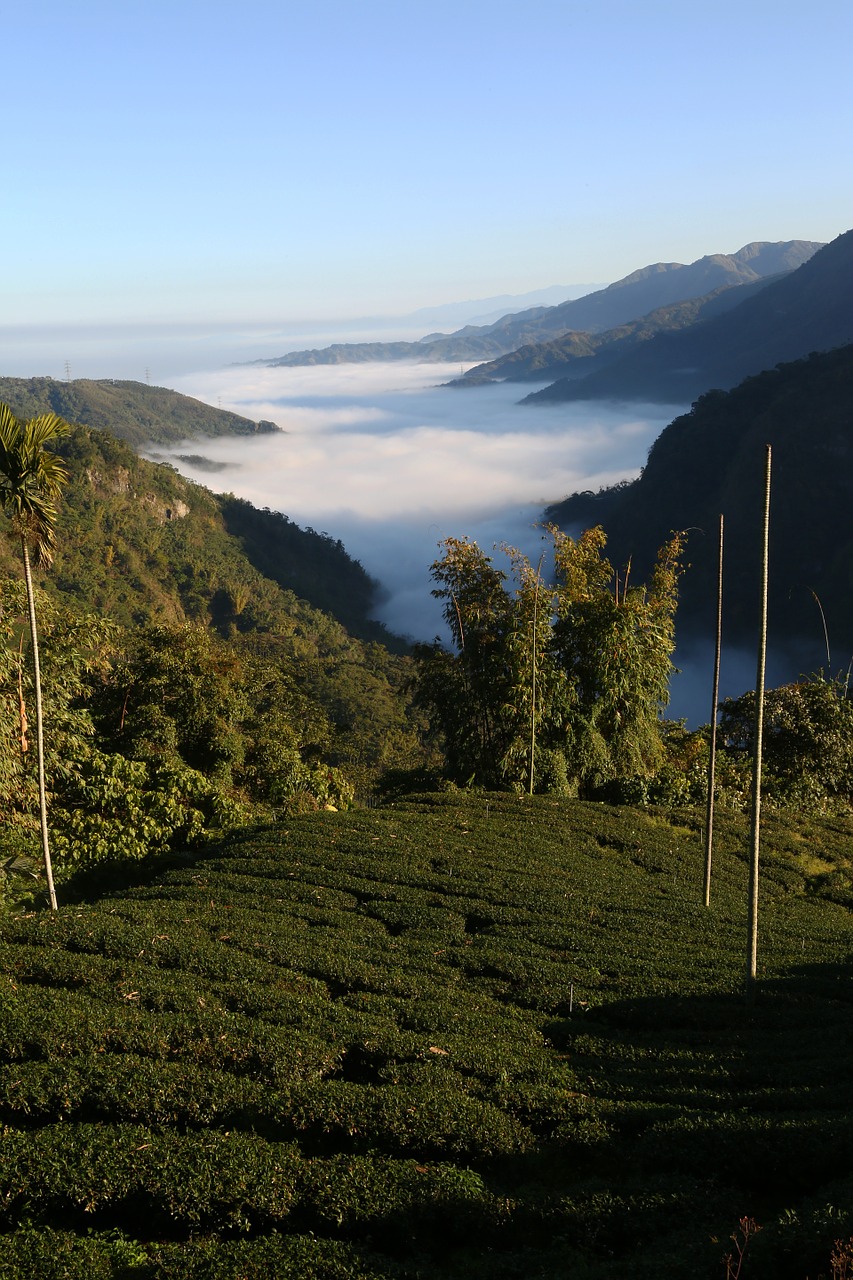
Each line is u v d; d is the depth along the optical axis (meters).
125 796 28.94
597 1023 16.83
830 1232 9.39
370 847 26.08
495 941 20.09
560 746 35.22
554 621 35.91
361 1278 9.70
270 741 36.38
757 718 16.84
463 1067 14.23
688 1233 10.26
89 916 19.62
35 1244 9.99
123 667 35.53
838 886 28.88
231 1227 10.69
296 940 19.12
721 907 24.16
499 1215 10.77
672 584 37.22
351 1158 11.50
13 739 26.38
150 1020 14.61
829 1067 14.40
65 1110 12.57
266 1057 13.81
